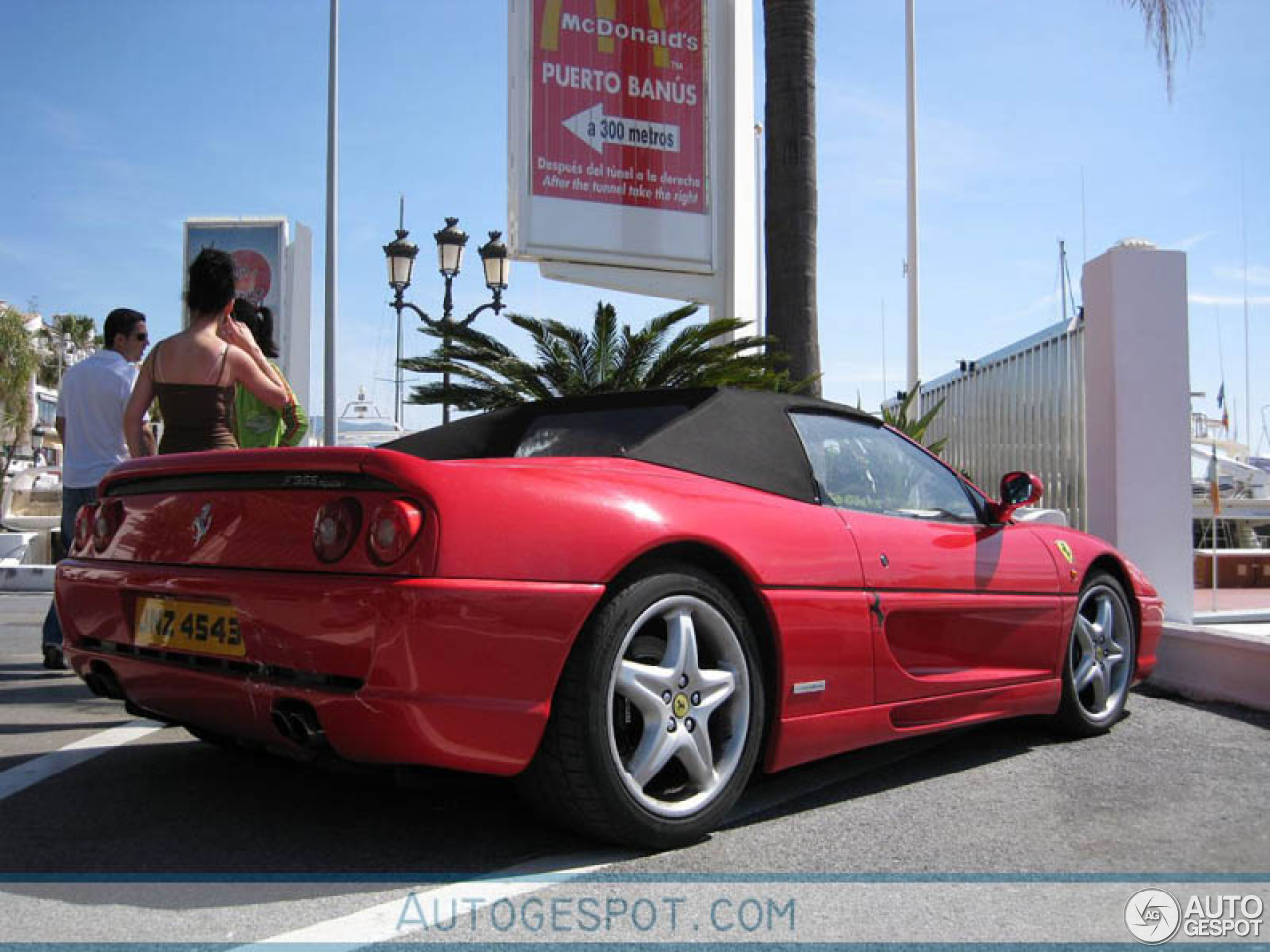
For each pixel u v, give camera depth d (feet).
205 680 8.18
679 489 8.95
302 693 7.39
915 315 44.09
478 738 7.27
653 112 29.17
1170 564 23.35
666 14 29.45
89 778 10.27
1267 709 14.47
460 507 7.41
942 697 10.69
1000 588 11.54
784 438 10.53
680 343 25.45
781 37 25.55
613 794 7.80
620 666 7.95
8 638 22.39
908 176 44.50
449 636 7.14
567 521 7.84
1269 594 33.47
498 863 7.93
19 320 137.08
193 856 8.00
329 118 45.57
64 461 16.61
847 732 9.70
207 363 12.57
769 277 25.61
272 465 8.06
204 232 54.34
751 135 30.60
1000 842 8.64
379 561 7.26
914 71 44.39
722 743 8.80
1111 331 23.82
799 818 9.29
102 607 9.47
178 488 9.02
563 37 28.25
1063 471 27.78
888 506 11.25
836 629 9.54
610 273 28.89
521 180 27.63
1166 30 23.80
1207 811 9.59
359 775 8.02
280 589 7.59
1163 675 16.37
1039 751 12.09
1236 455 86.79
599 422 10.99
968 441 35.12
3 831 8.58
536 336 25.86
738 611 8.85
